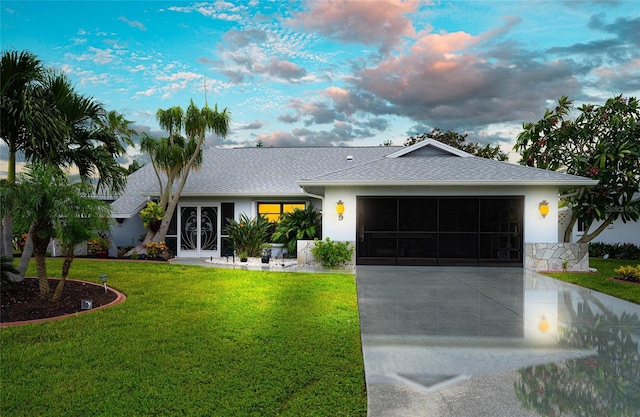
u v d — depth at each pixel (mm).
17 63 9117
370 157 22594
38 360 5301
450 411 4004
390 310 8328
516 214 15367
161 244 17094
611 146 17234
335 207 15570
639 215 16844
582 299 9477
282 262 15492
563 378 4828
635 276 11633
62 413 3951
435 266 15281
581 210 17078
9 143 9727
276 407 4070
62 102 9789
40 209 8062
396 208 15609
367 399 4270
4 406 4070
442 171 15875
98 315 7516
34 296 8789
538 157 19594
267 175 20234
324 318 7375
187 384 4574
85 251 17703
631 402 4203
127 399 4207
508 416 3906
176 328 6672
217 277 11977
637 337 6477
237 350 5656
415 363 5297
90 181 10914
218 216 18516
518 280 12250
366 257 15555
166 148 16812
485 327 7055
